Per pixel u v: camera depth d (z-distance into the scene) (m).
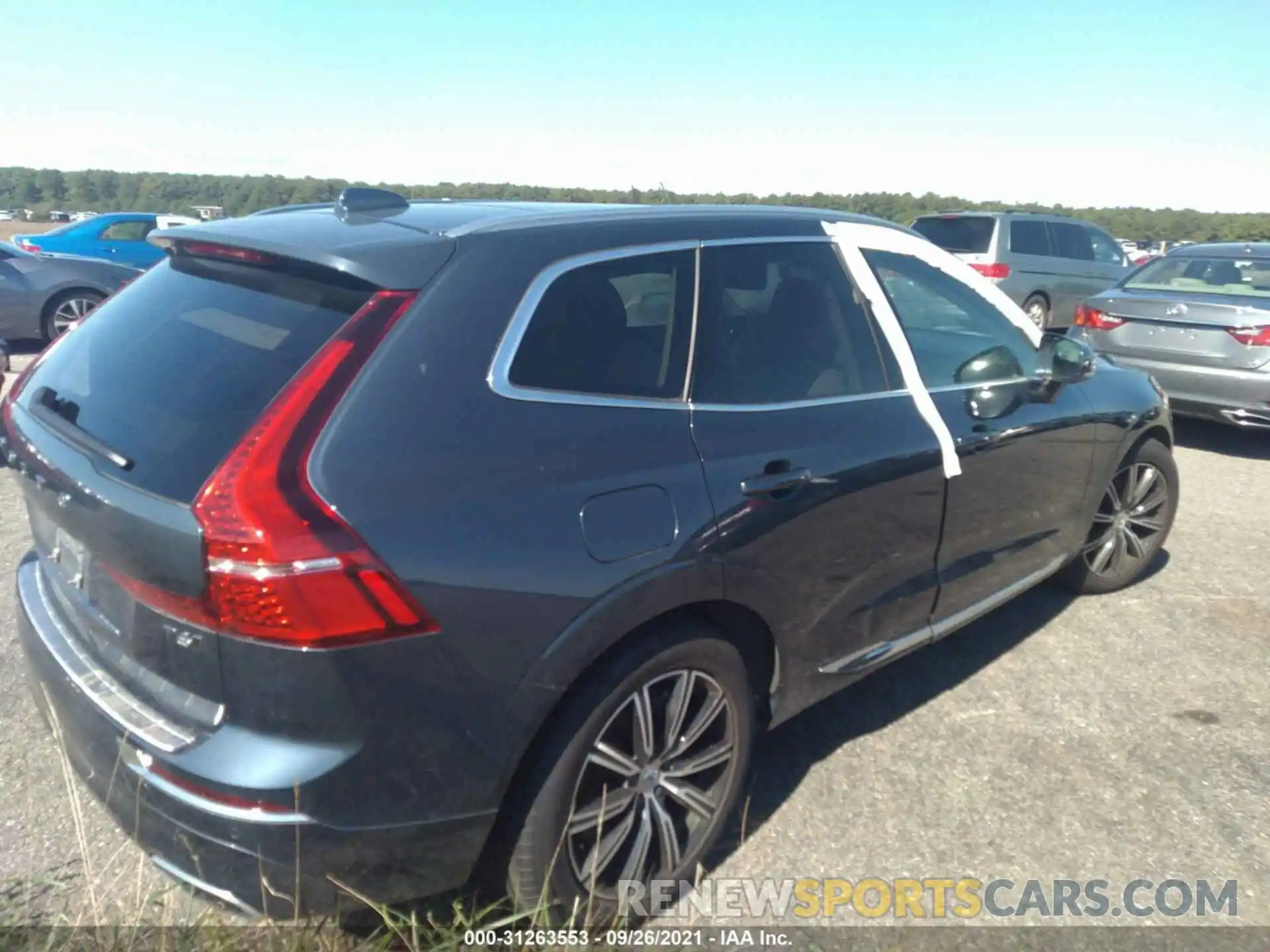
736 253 3.12
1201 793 3.42
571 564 2.41
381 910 2.36
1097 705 3.99
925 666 4.30
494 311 2.52
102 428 2.48
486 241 2.62
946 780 3.47
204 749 2.19
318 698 2.13
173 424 2.34
